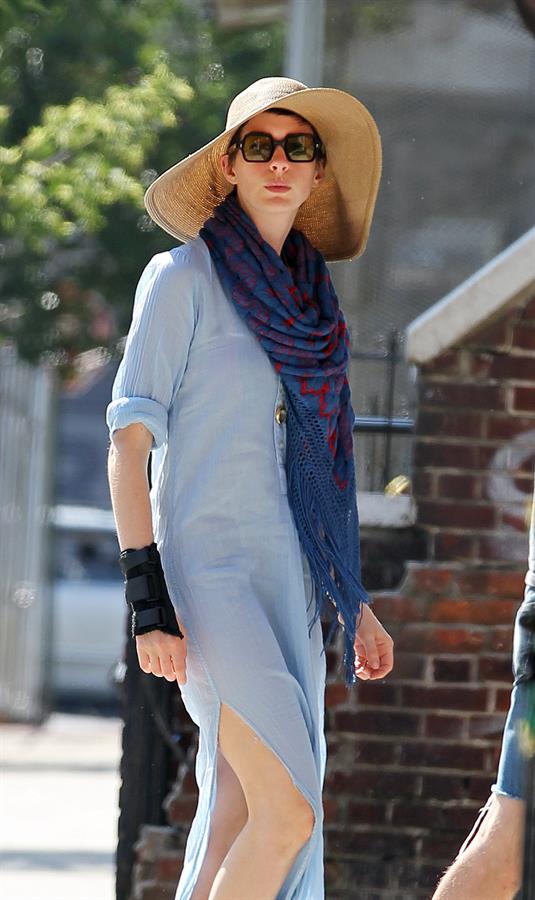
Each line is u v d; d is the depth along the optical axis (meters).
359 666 13.38
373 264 24.39
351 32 24.42
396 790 17.09
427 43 24.44
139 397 12.21
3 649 46.28
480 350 17.64
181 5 37.12
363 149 13.44
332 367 12.61
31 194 28.08
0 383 46.84
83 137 28.56
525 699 12.63
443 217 24.47
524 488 17.50
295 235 13.12
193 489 12.31
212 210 13.75
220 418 12.27
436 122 24.56
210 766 12.35
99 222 29.06
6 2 25.97
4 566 46.50
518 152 24.55
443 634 17.23
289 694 12.01
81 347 38.88
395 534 17.59
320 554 12.48
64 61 35.06
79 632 50.72
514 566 17.38
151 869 17.23
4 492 46.75
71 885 23.00
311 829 11.98
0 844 26.59
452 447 17.61
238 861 11.97
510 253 17.58
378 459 18.84
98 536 53.03
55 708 50.03
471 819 17.05
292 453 12.42
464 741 17.14
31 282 37.28
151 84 29.41
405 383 20.55
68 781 34.28
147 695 17.53
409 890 16.84
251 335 12.38
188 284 12.35
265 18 31.62
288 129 12.84
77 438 72.75
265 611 12.27
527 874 10.77
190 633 12.26
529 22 24.14
